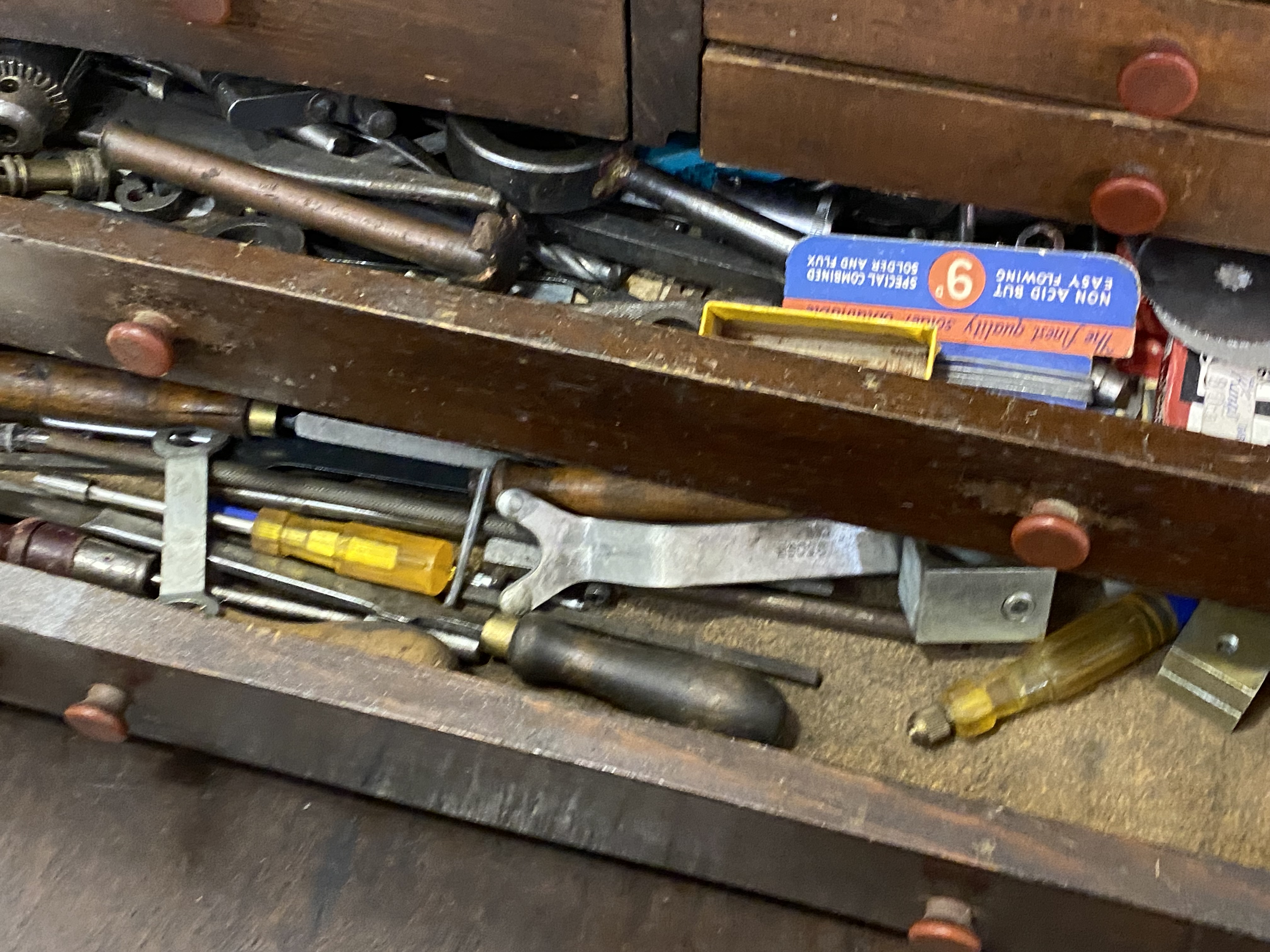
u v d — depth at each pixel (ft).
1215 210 2.25
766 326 2.53
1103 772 2.88
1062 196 2.33
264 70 2.61
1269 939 2.01
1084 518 2.34
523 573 3.04
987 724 2.91
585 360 2.22
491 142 2.72
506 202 2.74
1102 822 2.82
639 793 2.26
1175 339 2.54
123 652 2.30
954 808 2.16
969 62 2.12
